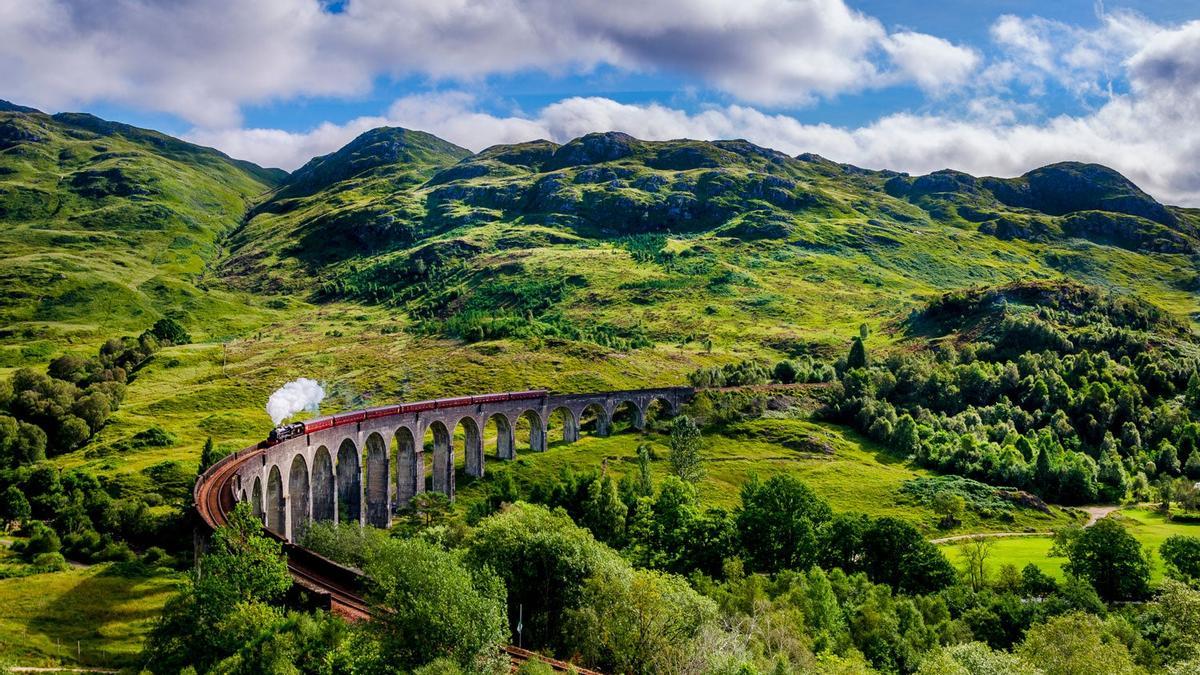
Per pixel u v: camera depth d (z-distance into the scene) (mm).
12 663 67188
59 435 173250
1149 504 152875
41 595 83688
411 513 126562
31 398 178875
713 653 62656
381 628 56094
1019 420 187750
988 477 158875
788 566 109125
